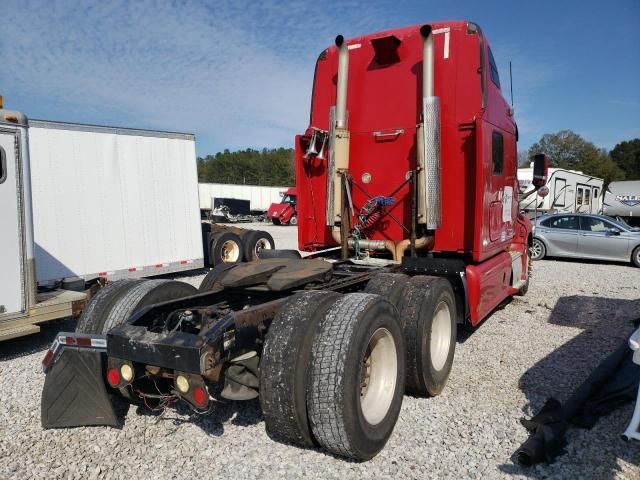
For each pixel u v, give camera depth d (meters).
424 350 4.14
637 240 13.41
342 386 2.98
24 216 5.98
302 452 3.41
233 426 3.80
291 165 112.12
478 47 5.34
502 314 7.59
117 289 4.15
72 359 3.56
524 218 8.93
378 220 5.85
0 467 3.27
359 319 3.15
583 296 9.07
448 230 5.55
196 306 4.21
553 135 77.75
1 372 5.27
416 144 5.55
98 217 9.57
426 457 3.35
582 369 5.07
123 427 3.79
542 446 3.27
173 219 11.12
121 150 10.00
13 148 5.86
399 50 5.62
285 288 3.91
